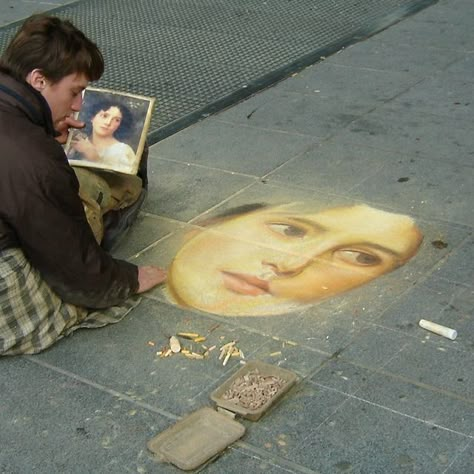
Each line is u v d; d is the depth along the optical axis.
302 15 7.19
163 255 3.92
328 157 4.77
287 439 2.81
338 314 3.43
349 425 2.85
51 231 3.15
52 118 3.26
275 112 5.41
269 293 3.60
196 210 4.29
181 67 6.24
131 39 6.88
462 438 2.77
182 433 2.83
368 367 3.12
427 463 2.67
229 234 4.05
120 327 3.44
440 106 5.34
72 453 2.81
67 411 3.00
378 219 4.11
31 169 3.05
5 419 2.98
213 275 3.74
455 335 3.24
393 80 5.79
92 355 3.29
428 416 2.87
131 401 3.03
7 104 3.11
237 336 3.34
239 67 6.19
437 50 6.25
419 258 3.78
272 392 2.97
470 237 3.92
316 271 3.73
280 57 6.32
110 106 3.89
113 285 3.43
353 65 6.08
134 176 4.06
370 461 2.69
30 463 2.78
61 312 3.36
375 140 4.95
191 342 3.33
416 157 4.71
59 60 3.12
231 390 3.00
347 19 7.03
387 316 3.40
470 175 4.48
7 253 3.16
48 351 3.33
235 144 5.01
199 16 7.34
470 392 2.97
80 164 3.83
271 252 3.89
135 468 2.73
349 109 5.39
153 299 3.60
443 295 3.51
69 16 7.53
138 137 3.86
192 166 4.77
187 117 5.42
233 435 2.80
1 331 3.22
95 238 3.50
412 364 3.12
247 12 7.37
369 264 3.76
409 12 7.08
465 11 7.02
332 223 4.10
